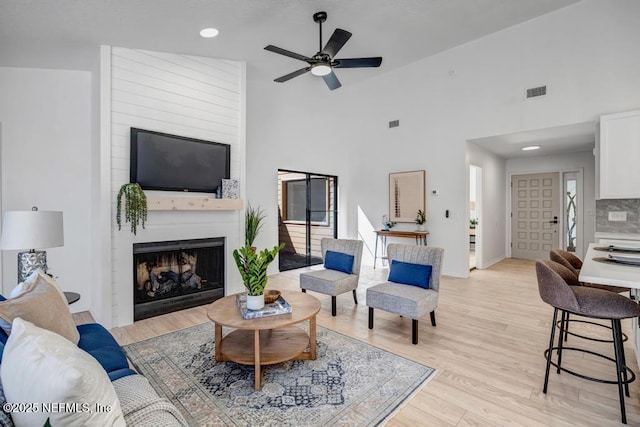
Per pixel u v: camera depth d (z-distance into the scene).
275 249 2.50
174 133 3.68
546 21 4.38
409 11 3.65
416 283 3.18
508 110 4.75
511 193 7.30
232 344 2.51
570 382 2.22
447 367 2.43
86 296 3.71
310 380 2.25
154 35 3.14
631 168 3.67
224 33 3.34
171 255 3.71
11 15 2.46
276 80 3.70
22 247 2.25
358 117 6.80
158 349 2.73
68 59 3.31
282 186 6.79
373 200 6.58
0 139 3.22
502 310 3.73
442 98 5.49
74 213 3.60
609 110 3.96
